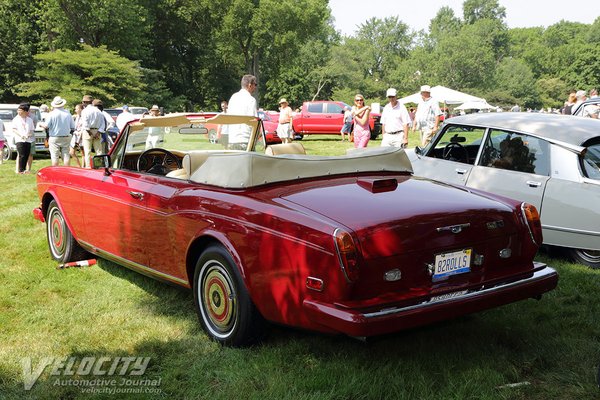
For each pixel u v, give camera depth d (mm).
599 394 3076
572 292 4801
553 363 3455
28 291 4824
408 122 10508
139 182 4402
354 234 2998
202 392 3139
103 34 44312
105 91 34875
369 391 3047
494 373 3260
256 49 58375
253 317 3480
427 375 3268
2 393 3158
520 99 107688
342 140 23141
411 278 3164
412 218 3203
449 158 6699
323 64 89375
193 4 55844
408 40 112625
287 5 53875
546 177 5625
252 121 4957
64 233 5477
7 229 7098
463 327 3969
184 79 61875
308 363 3436
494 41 128000
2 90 42406
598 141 5617
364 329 2863
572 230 5422
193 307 4434
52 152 12492
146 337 3867
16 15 43188
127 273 5289
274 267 3234
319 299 3061
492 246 3490
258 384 3197
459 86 93062
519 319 4121
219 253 3580
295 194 3510
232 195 3609
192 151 4934
